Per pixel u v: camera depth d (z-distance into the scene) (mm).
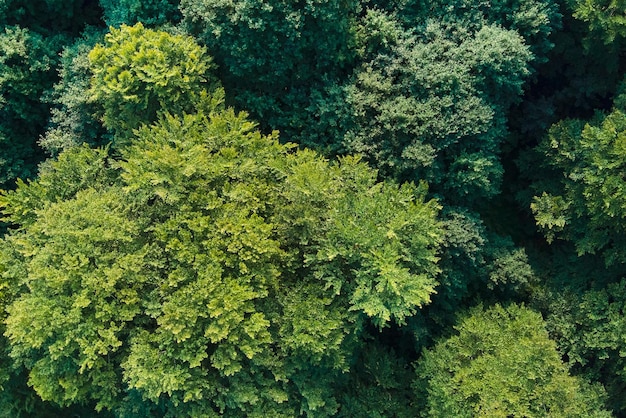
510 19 15133
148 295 13148
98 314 12609
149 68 13469
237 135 13688
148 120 14602
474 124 14547
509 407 14289
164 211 13289
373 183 14586
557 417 14102
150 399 13883
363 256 13000
